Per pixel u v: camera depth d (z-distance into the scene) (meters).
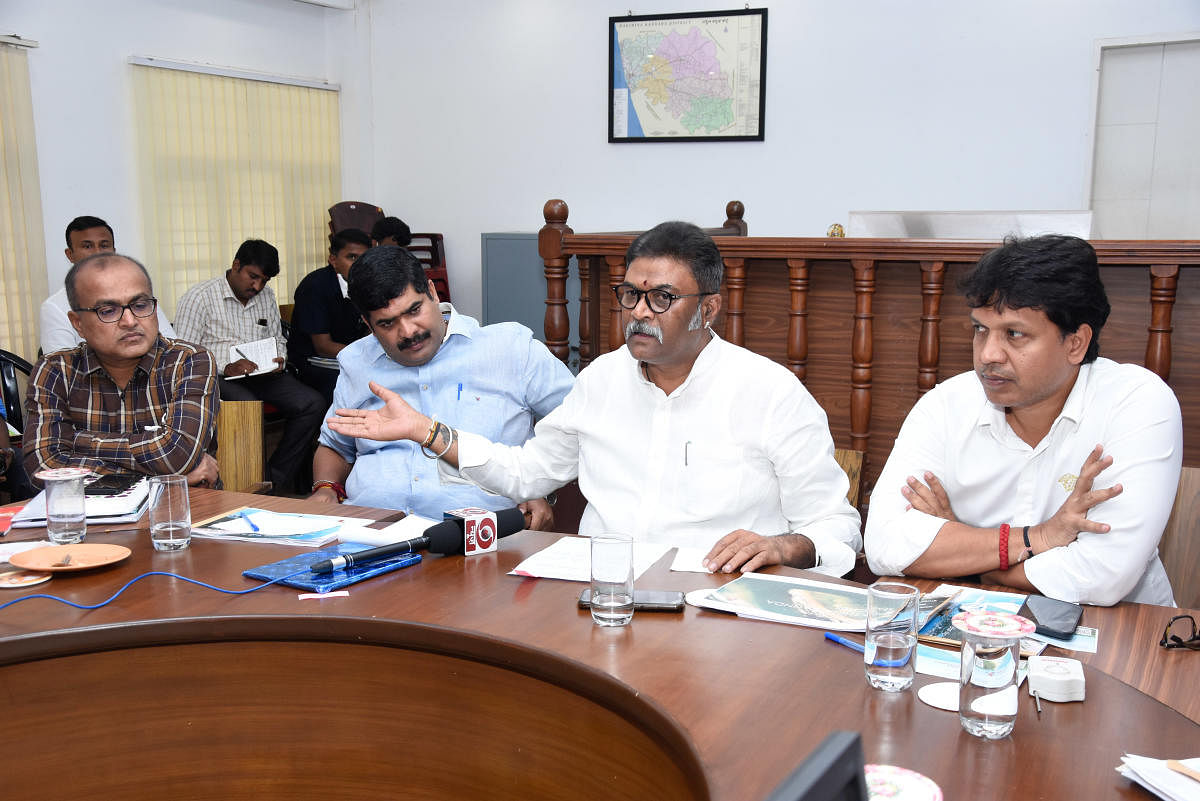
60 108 5.41
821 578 1.69
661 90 6.21
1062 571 1.67
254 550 1.86
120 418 2.54
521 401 2.80
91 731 1.54
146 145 5.83
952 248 2.83
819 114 5.89
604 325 3.51
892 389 3.06
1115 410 1.78
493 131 6.75
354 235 5.50
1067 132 5.42
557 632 1.45
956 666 1.33
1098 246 2.65
